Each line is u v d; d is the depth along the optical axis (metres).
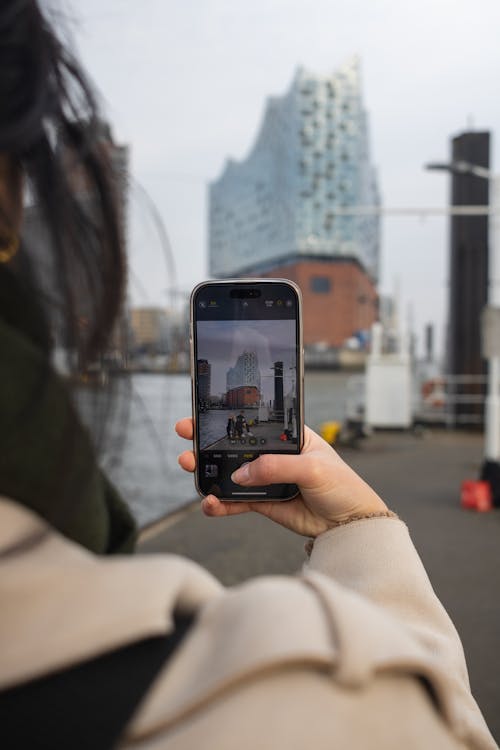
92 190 0.47
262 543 6.36
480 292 17.53
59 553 0.45
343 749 0.40
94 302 0.45
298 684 0.41
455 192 17.75
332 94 136.12
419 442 15.39
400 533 0.92
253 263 153.62
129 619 0.42
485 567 5.55
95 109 0.47
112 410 0.45
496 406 11.20
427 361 40.09
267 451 1.24
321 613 0.44
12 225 0.45
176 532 6.81
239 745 0.39
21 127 0.42
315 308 134.62
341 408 34.81
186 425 1.24
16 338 0.42
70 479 0.43
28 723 0.41
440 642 0.76
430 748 0.43
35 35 0.44
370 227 163.00
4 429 0.41
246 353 1.27
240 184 160.75
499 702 3.30
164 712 0.41
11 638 0.41
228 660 0.41
